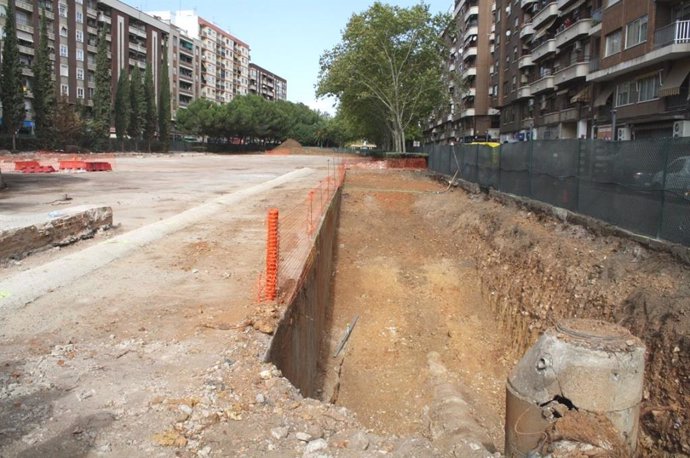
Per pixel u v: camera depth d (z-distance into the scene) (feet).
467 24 235.61
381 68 151.43
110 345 18.51
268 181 89.61
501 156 62.95
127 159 180.24
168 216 47.55
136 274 28.12
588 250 36.65
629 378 12.82
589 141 39.91
